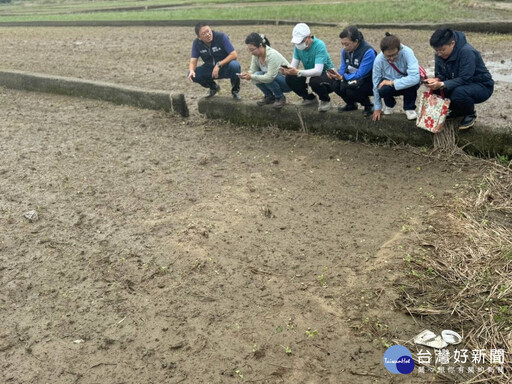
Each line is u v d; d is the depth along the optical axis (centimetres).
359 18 1452
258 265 434
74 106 873
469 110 552
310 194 538
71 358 355
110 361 352
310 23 1459
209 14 1853
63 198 556
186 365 345
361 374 331
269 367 340
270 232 478
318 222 488
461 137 569
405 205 501
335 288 403
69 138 726
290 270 426
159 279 425
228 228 486
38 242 479
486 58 948
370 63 572
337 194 534
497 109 674
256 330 369
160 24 1777
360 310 380
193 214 511
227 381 332
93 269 440
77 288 420
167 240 472
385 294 391
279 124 696
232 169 605
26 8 3528
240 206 521
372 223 479
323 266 428
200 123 752
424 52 1022
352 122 634
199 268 433
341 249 447
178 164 625
